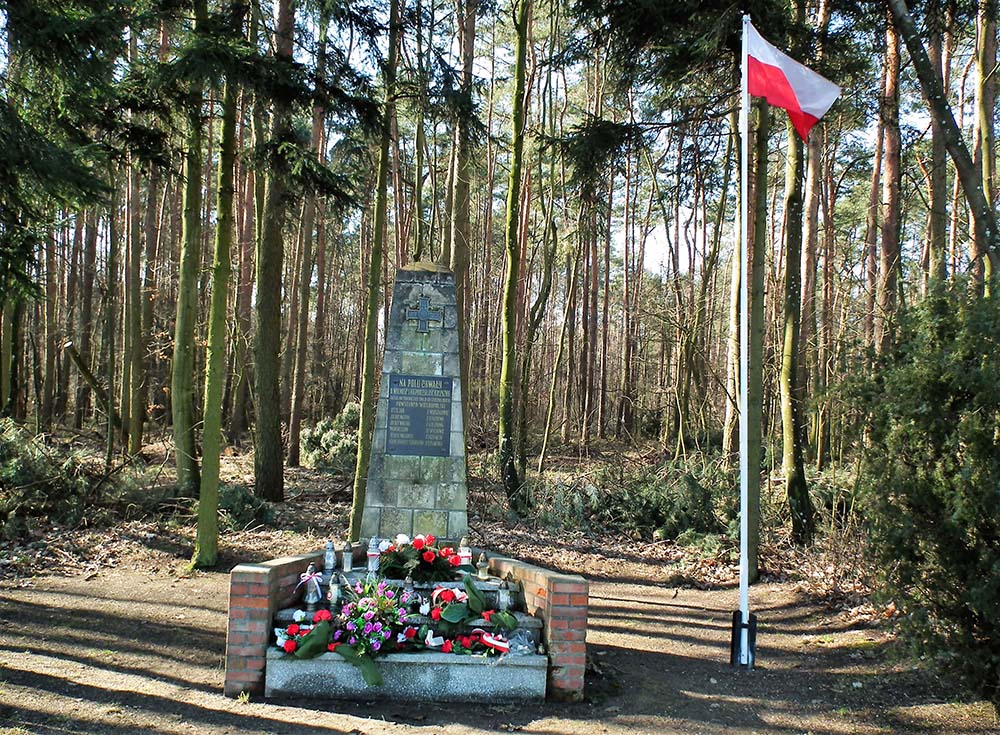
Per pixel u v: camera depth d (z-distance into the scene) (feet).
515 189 50.80
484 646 19.31
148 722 16.72
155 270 69.92
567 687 19.22
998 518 15.98
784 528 38.19
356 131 36.78
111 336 48.96
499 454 51.49
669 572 36.96
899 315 19.79
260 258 48.26
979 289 18.34
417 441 25.34
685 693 20.48
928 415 17.35
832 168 77.61
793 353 38.27
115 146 32.58
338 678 18.60
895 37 42.65
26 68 26.84
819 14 43.34
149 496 40.65
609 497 46.98
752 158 52.85
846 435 21.18
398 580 21.54
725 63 35.68
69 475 39.22
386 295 94.68
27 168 23.76
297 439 69.92
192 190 41.55
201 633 23.79
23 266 27.50
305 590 21.02
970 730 17.65
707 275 61.98
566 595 19.39
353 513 36.35
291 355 82.17
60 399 91.50
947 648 17.60
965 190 25.99
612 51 36.58
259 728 16.63
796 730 18.17
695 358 74.90
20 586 27.37
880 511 18.51
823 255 88.63
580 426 98.48
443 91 39.50
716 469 47.80
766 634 26.86
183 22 30.76
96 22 24.54
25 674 19.10
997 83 48.37
